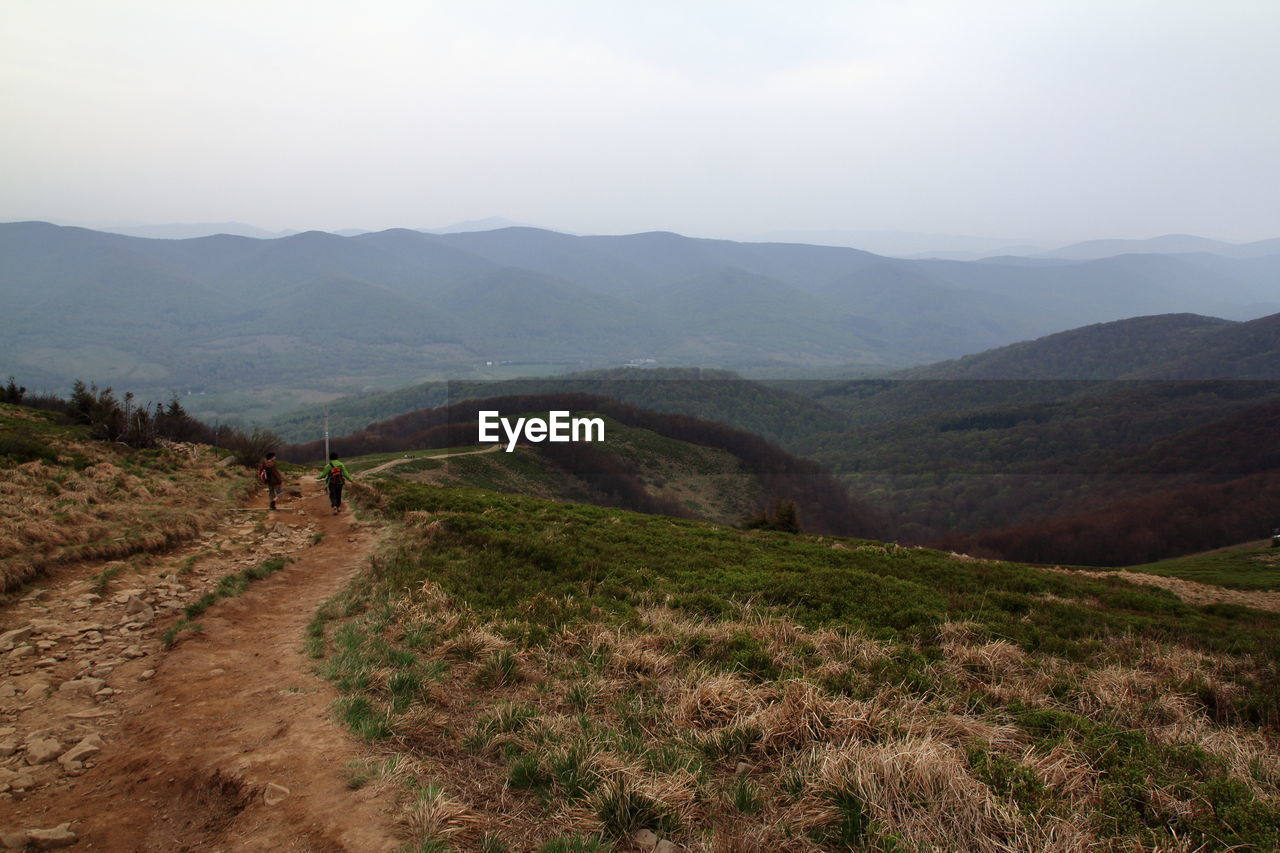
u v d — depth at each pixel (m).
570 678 7.73
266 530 16.61
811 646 9.18
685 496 78.06
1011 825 4.60
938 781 5.00
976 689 7.96
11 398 35.66
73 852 4.25
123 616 9.16
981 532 76.88
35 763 5.38
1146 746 6.12
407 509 21.17
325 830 4.38
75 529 12.23
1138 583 26.38
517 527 18.81
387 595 11.23
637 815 4.77
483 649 8.50
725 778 5.50
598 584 13.00
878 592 13.46
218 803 4.82
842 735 6.00
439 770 5.44
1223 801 5.12
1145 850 4.46
